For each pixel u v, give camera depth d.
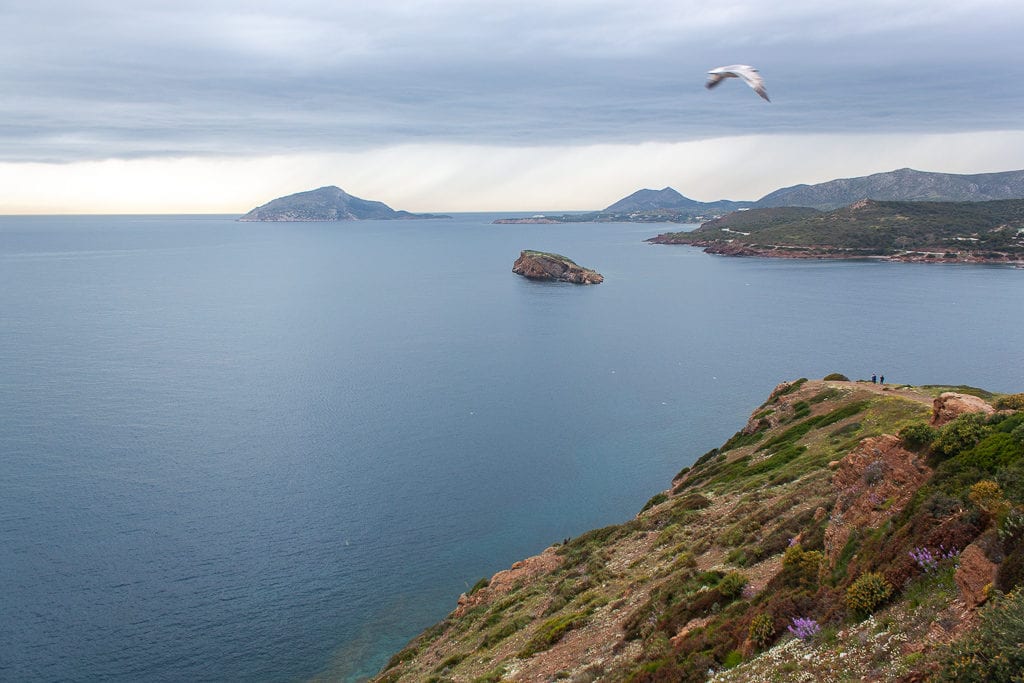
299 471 83.81
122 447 90.19
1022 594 12.28
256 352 153.38
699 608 24.88
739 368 140.75
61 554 61.97
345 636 52.06
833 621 17.62
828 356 148.50
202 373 132.75
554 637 30.52
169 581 58.31
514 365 144.00
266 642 51.06
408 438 97.12
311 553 64.06
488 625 38.81
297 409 110.00
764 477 44.59
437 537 68.06
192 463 85.12
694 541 36.03
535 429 102.44
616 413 111.00
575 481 83.06
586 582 37.28
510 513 73.88
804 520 29.11
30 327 178.25
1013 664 11.19
